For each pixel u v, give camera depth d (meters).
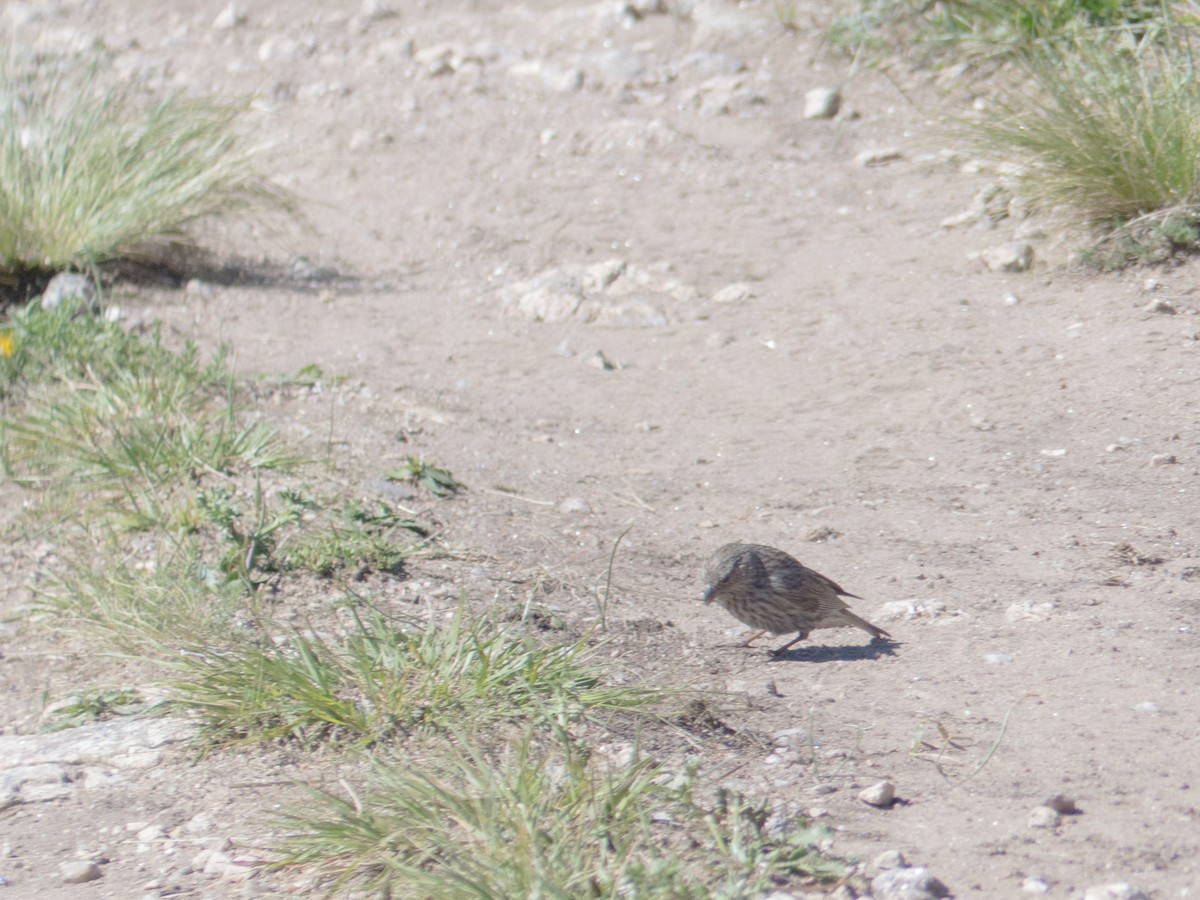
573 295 14.89
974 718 6.87
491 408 12.65
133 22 25.56
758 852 5.52
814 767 6.45
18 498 10.86
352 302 15.48
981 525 9.55
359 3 25.06
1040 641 7.71
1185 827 5.63
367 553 9.43
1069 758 6.32
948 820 5.88
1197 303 12.55
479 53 22.28
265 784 6.80
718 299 14.63
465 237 16.97
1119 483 9.89
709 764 6.59
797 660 7.94
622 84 20.55
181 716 7.61
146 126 16.64
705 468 11.21
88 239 15.27
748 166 17.73
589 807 5.82
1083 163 13.82
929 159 17.02
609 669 7.70
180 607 8.65
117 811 6.68
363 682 7.32
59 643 8.95
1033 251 14.09
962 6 18.83
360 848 5.80
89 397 12.07
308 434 11.84
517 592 9.01
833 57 19.94
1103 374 11.66
